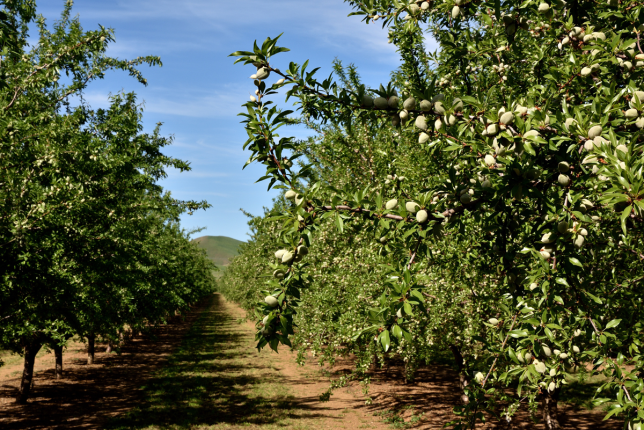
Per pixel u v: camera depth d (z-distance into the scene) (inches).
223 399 422.3
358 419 348.8
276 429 328.8
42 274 201.3
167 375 533.6
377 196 74.3
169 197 424.5
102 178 233.5
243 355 684.1
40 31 245.3
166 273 642.8
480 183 80.7
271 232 530.3
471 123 73.3
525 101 73.5
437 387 443.2
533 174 68.3
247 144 73.1
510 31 88.2
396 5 93.2
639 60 80.3
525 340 73.1
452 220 77.9
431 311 225.6
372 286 253.9
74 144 208.4
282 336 70.7
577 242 68.3
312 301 335.9
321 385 478.3
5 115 183.2
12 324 220.5
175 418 357.7
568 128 65.9
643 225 88.5
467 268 189.3
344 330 286.7
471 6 84.7
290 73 74.9
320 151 304.7
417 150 213.9
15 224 174.1
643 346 106.2
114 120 262.1
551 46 115.5
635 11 85.4
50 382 476.4
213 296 2938.0
